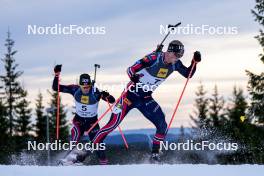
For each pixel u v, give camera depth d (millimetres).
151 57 7363
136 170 5094
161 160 7562
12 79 38312
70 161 8406
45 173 4957
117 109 7688
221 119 39312
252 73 25281
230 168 5254
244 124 24766
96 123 8359
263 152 21516
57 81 8328
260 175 4883
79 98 8312
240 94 39125
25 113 38250
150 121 7574
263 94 24969
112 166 5355
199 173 4977
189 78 7719
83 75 8148
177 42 7234
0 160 32875
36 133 39062
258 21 25562
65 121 39344
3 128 36688
